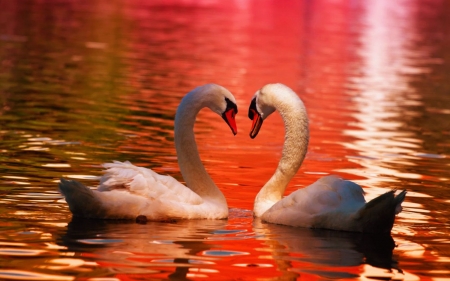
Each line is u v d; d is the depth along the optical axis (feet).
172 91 69.31
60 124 51.85
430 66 100.73
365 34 139.85
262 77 81.51
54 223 28.89
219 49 105.81
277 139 51.65
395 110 66.03
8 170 37.52
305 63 96.73
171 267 24.13
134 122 53.98
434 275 24.27
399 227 30.73
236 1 197.77
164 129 51.85
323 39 127.95
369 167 42.98
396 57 108.99
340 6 200.23
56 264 23.90
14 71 76.23
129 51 97.71
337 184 31.30
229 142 49.73
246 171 41.34
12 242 26.14
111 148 44.70
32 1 160.66
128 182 30.45
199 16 156.87
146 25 131.64
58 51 93.30
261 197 33.60
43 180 35.73
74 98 63.21
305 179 39.81
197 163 33.27
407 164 44.14
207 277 23.26
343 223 30.01
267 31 135.85
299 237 29.01
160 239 27.58
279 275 23.81
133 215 30.17
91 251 25.52
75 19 133.18
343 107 66.03
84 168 38.81
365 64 99.60
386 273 24.38
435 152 48.42
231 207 34.17
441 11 200.75
